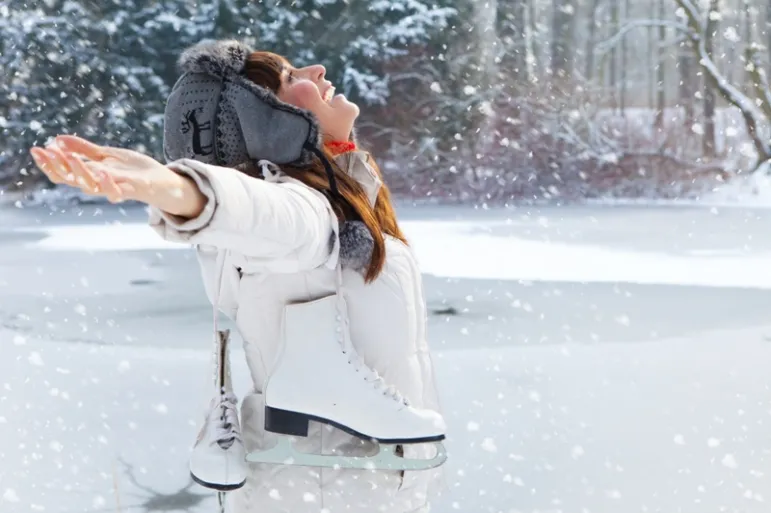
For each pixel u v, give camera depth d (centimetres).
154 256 1295
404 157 2794
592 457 425
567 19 3347
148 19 2803
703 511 361
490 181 2652
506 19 2962
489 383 561
